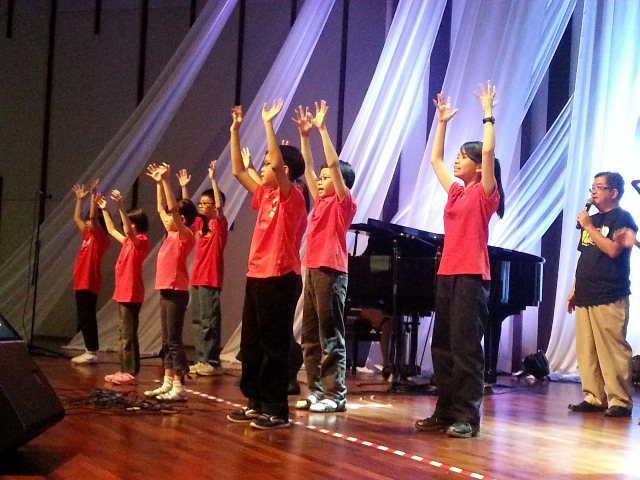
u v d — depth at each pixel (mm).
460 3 7164
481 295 3391
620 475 2750
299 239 3383
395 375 5074
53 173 9125
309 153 3930
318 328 4082
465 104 6523
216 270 5836
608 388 4438
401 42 6777
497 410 4414
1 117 9328
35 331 8883
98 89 9070
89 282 6219
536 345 7164
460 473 2633
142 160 7801
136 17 9008
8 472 2424
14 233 9164
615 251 4496
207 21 7645
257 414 3488
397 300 5055
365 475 2525
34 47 9297
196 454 2750
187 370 4211
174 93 7762
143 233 5215
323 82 8242
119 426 3264
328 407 3945
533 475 2674
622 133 6629
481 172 3396
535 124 7199
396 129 6777
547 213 6922
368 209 6711
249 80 8602
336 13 8297
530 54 6488
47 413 2662
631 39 6645
